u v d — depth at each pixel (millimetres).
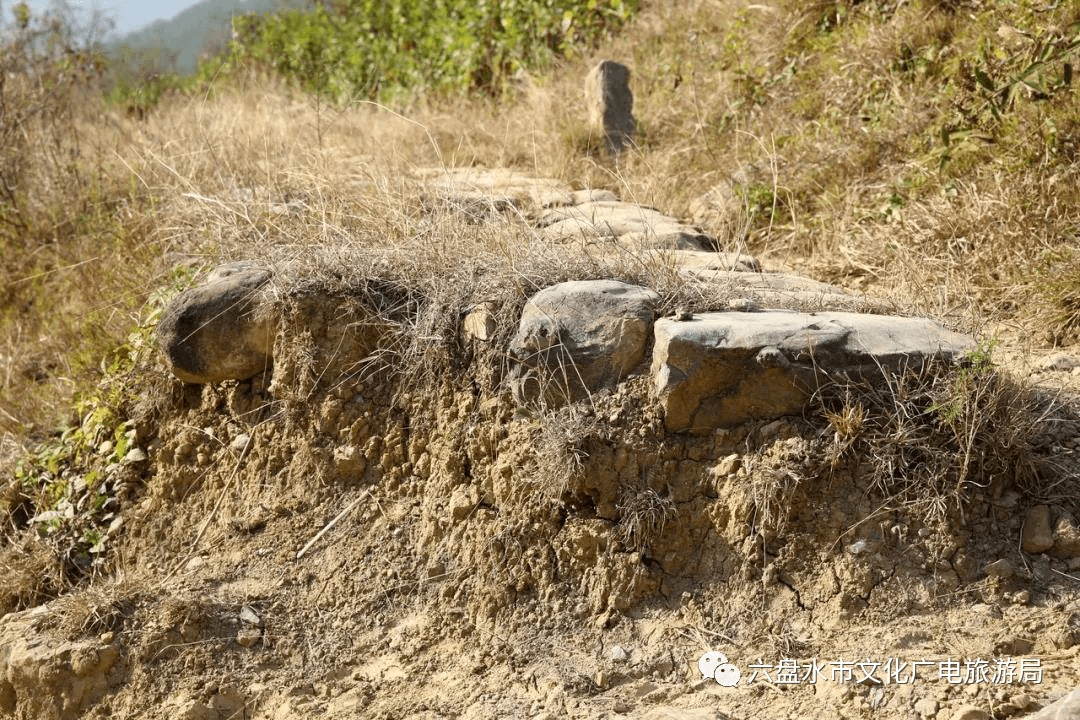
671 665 2996
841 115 6332
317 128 6910
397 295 3926
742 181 6141
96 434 4352
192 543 3850
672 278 3752
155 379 4250
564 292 3527
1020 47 5289
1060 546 3055
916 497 3127
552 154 7195
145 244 5859
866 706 2711
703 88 7652
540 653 3109
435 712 2963
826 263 5223
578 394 3408
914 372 3270
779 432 3229
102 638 3342
